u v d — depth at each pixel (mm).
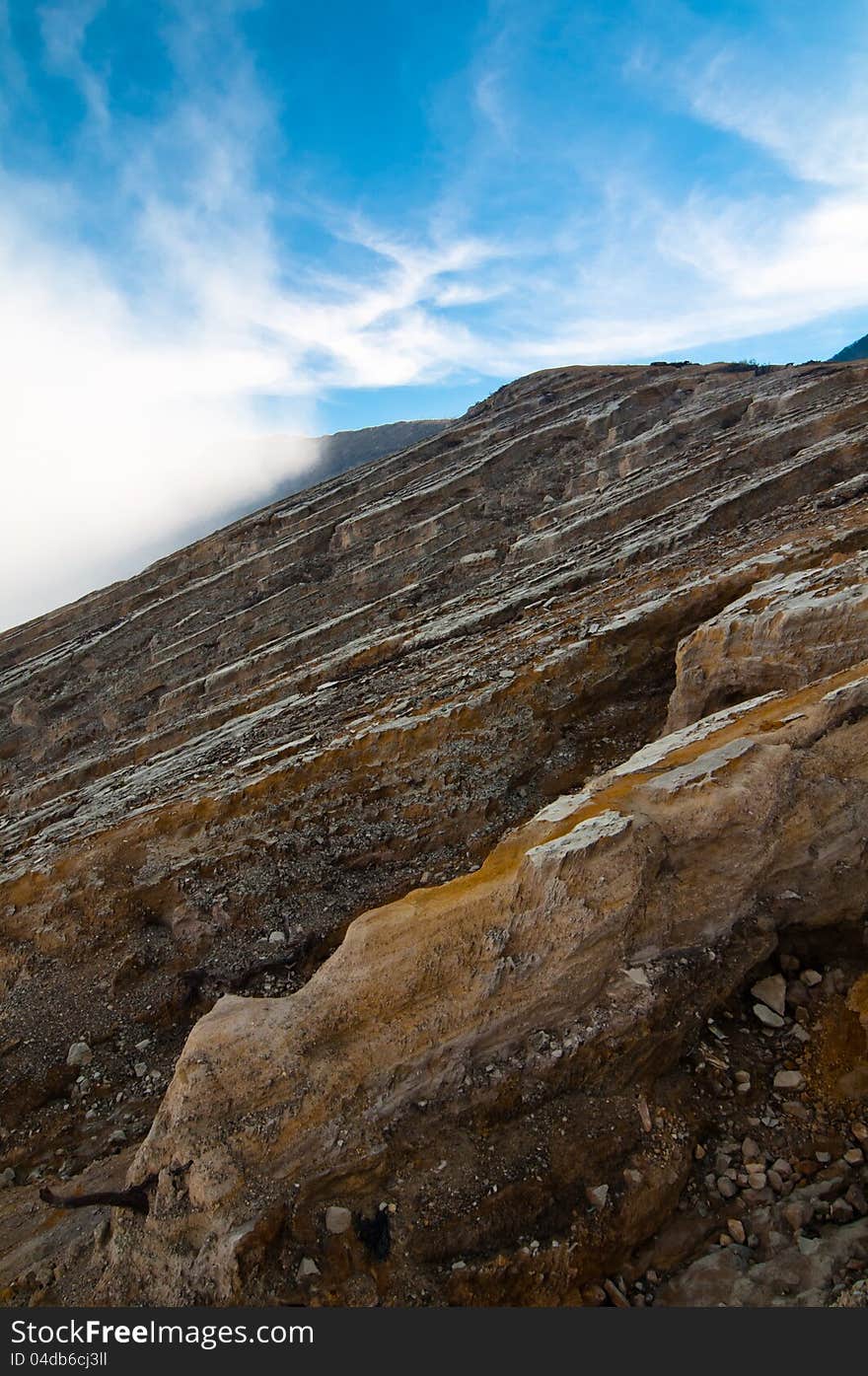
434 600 25438
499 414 45438
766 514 17844
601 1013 5930
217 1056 5906
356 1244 5137
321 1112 5625
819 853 6555
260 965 10688
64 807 18266
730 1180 5371
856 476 17062
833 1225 4992
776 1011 6316
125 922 11773
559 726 12945
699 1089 5883
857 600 9094
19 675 37094
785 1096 5797
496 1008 5965
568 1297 4875
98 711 30922
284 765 13172
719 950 6352
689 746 7855
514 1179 5309
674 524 19281
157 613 35875
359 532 33969
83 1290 5594
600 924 6074
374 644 20734
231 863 12055
